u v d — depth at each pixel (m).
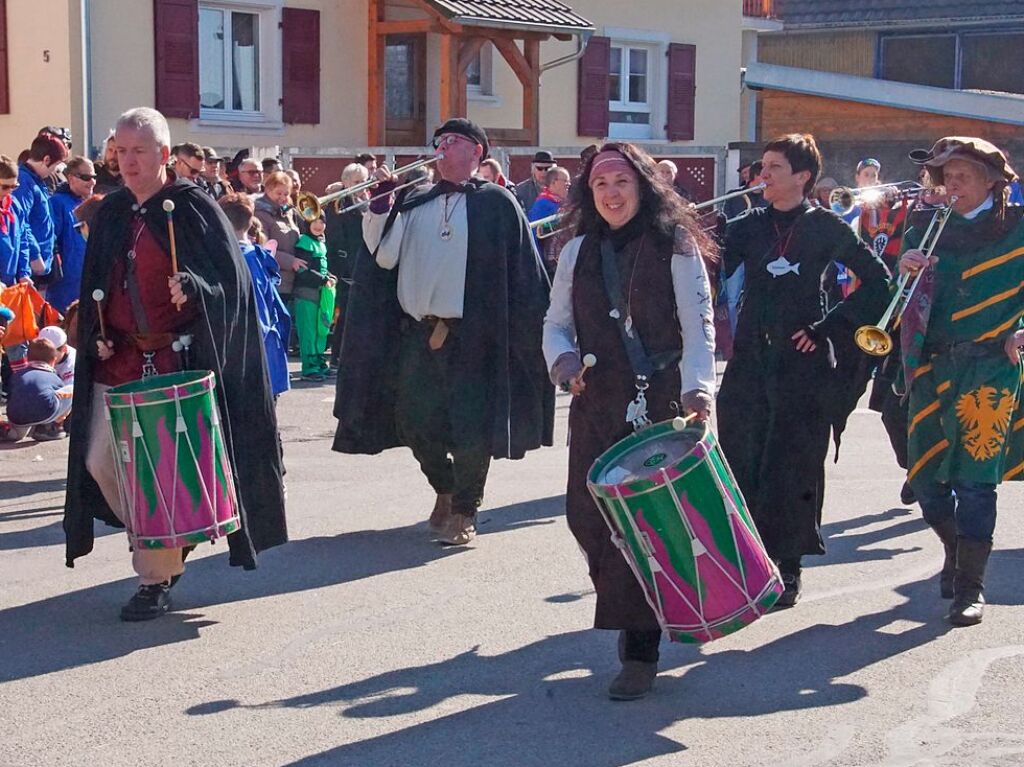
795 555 7.51
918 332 7.36
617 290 6.22
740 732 5.98
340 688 6.49
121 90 20.48
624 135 27.69
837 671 6.73
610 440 6.27
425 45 24.02
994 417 7.27
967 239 7.34
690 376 6.08
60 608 7.67
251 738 5.92
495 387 8.81
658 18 27.84
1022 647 7.07
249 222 10.48
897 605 7.79
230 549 7.33
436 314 8.77
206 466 7.04
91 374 7.43
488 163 16.05
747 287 7.52
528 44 23.59
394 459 11.71
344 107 23.09
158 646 7.05
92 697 6.37
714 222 8.61
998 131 25.94
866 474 11.32
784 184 7.48
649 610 6.12
